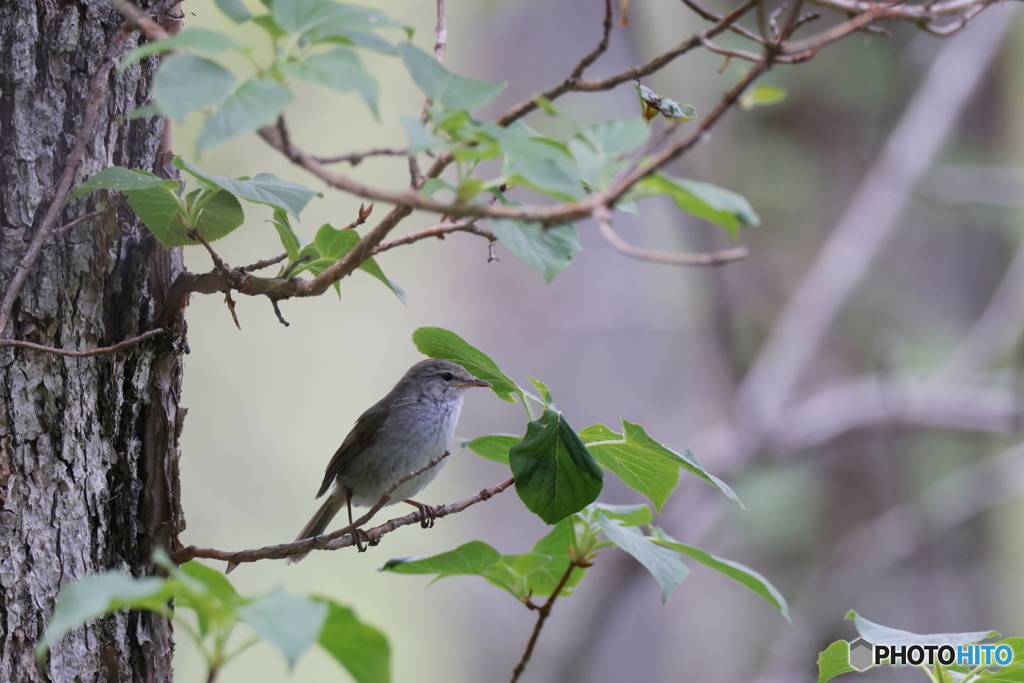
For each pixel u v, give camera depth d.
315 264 4.73
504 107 14.72
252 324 17.56
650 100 4.57
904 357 14.80
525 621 15.05
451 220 4.97
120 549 4.94
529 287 14.98
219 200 4.66
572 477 4.59
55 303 4.75
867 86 14.92
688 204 3.16
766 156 15.01
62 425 4.75
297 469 16.44
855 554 14.07
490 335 14.80
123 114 4.97
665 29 14.51
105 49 4.87
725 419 14.70
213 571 3.95
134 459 5.00
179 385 5.20
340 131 14.30
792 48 3.31
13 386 4.65
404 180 14.38
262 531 15.66
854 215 14.55
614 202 3.06
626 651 14.16
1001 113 15.56
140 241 5.00
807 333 14.24
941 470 15.10
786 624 13.91
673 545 5.00
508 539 14.45
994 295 15.12
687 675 14.02
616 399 14.66
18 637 4.56
